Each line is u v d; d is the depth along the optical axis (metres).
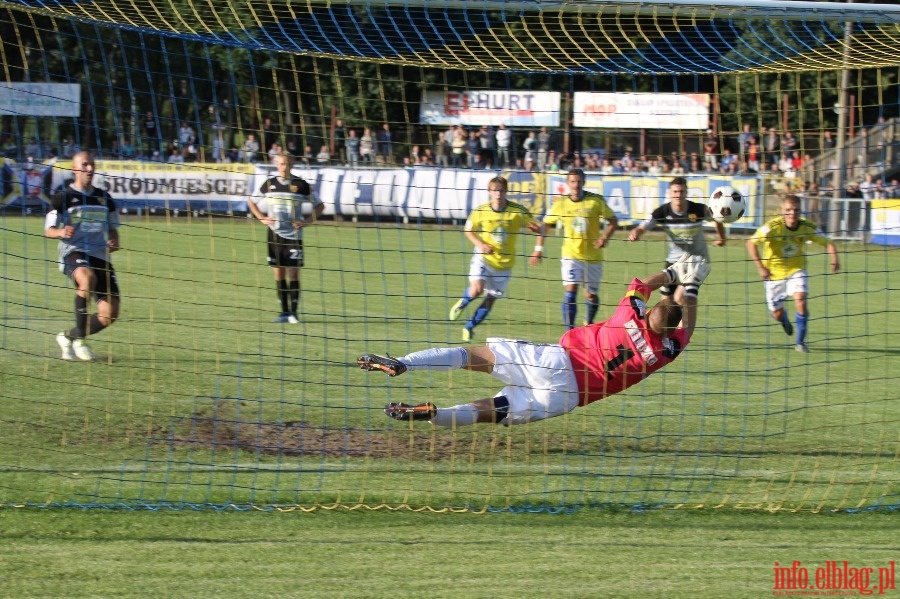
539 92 26.03
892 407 17.77
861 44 17.16
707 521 11.76
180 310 25.77
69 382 17.27
